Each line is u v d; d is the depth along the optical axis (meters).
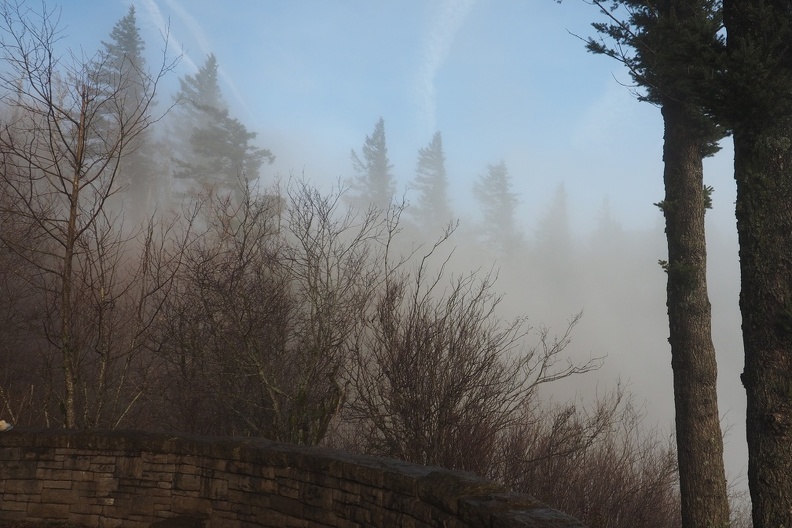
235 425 8.48
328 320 7.91
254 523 4.64
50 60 6.59
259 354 7.72
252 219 8.27
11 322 9.18
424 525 3.48
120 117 7.09
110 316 7.16
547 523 2.84
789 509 5.43
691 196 8.82
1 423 5.78
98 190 6.97
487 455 7.60
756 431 5.68
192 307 7.66
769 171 5.72
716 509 8.23
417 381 7.44
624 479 10.52
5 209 6.51
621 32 9.09
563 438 8.57
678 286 8.73
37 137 6.93
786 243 5.62
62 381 9.02
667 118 9.09
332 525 4.14
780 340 5.56
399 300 7.98
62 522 5.29
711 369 8.52
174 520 4.96
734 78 5.50
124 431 5.45
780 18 5.53
